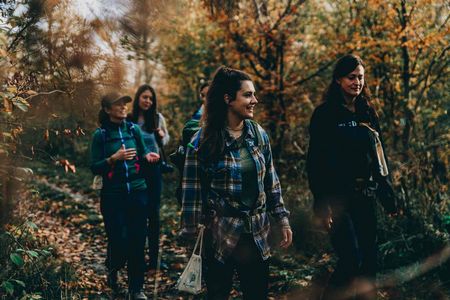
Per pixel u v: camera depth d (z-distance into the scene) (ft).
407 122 20.22
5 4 12.46
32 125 13.46
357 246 12.32
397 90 21.25
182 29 29.50
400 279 14.84
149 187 17.76
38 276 13.84
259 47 26.81
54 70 13.11
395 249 16.22
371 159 12.69
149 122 18.48
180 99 36.68
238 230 9.85
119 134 15.62
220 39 30.12
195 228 10.00
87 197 31.53
